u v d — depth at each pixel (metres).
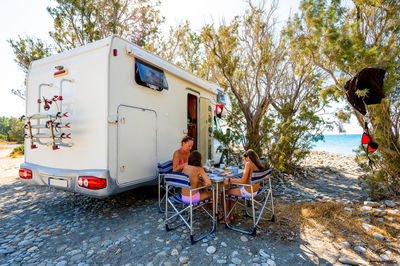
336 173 6.66
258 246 2.56
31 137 3.39
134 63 3.54
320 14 2.92
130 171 3.39
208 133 5.73
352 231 2.85
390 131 3.56
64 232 2.99
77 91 3.34
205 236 2.79
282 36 5.21
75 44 7.66
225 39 5.13
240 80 5.42
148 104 3.79
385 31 3.26
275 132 5.69
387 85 2.81
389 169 3.94
